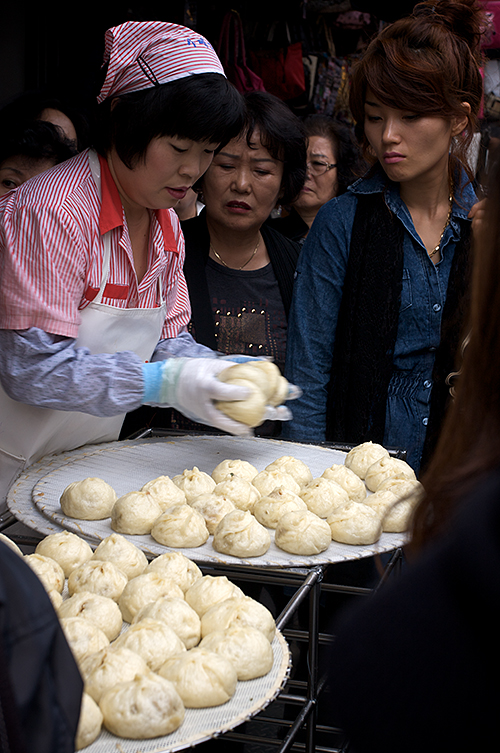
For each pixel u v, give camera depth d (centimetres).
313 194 352
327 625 227
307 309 249
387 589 65
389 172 222
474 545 57
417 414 238
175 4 387
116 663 111
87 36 392
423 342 237
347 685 61
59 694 61
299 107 430
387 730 58
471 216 198
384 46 208
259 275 281
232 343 272
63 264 169
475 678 56
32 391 171
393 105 208
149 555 164
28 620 59
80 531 169
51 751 59
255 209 261
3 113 285
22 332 168
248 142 246
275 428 281
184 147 168
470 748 55
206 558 157
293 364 252
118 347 199
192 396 177
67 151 269
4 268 168
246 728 202
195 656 113
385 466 212
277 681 117
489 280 68
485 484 63
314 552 164
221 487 194
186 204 351
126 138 166
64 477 200
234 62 380
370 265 236
